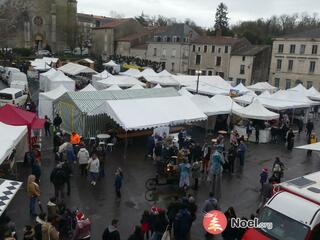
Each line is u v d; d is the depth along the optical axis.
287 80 60.78
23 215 12.78
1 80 47.06
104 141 21.69
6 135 14.69
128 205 14.21
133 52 81.56
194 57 70.31
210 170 16.78
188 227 11.08
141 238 10.18
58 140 19.27
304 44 58.09
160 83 41.22
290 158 22.33
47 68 51.31
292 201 10.09
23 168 17.17
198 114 23.77
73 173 17.06
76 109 22.23
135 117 20.80
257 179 18.12
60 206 11.09
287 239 9.59
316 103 33.53
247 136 25.95
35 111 26.75
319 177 11.62
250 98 33.12
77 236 10.13
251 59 62.06
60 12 88.12
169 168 15.95
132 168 18.41
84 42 90.50
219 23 104.25
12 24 82.31
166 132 22.03
